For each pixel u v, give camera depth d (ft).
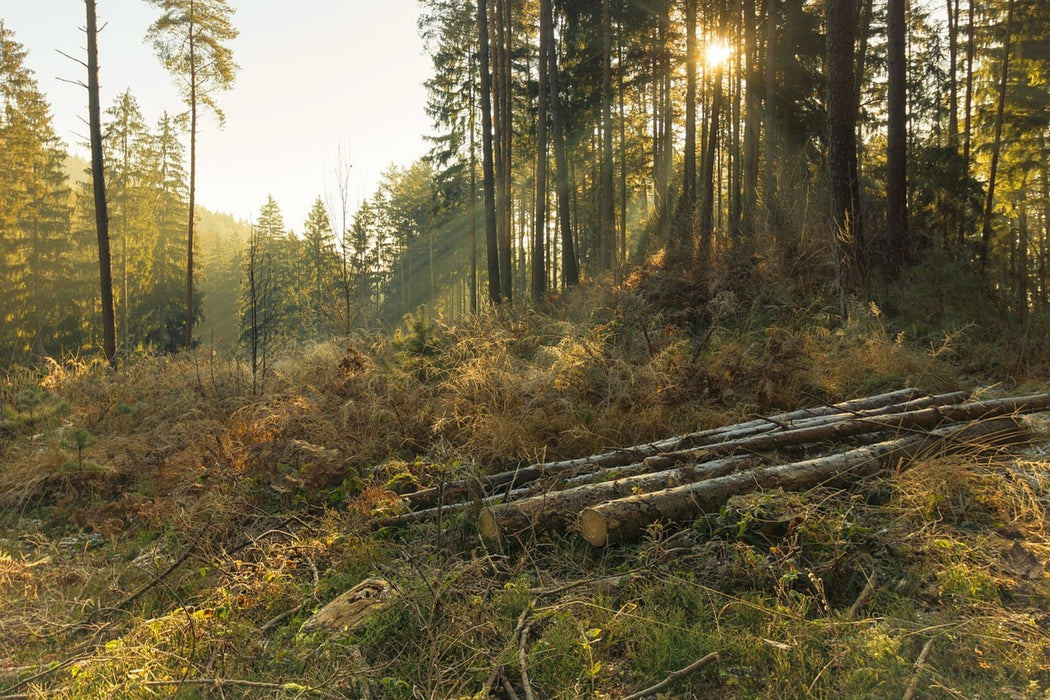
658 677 9.37
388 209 199.11
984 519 13.23
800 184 43.83
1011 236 34.96
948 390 21.67
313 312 38.24
